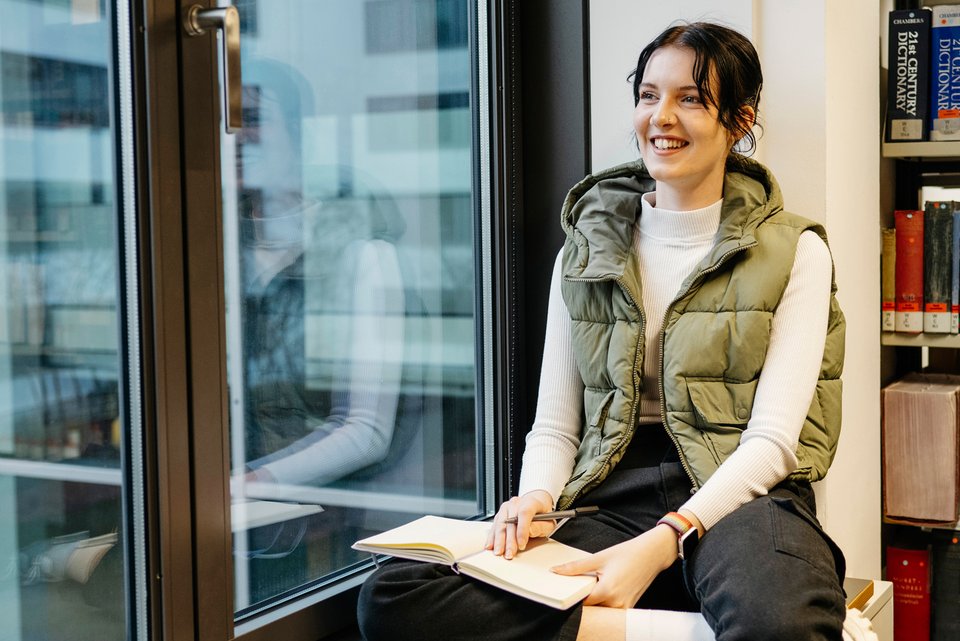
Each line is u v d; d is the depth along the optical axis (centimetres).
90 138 127
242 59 152
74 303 125
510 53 215
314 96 166
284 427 163
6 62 116
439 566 151
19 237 118
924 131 238
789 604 131
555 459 178
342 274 174
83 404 127
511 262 216
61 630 126
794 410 161
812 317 166
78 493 127
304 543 168
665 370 168
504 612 144
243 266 153
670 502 166
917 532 258
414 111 191
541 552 155
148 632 136
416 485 195
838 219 206
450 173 202
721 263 166
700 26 173
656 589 167
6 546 118
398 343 188
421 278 194
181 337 137
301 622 162
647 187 188
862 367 225
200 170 139
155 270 132
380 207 182
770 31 200
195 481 140
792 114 200
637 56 211
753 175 181
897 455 240
